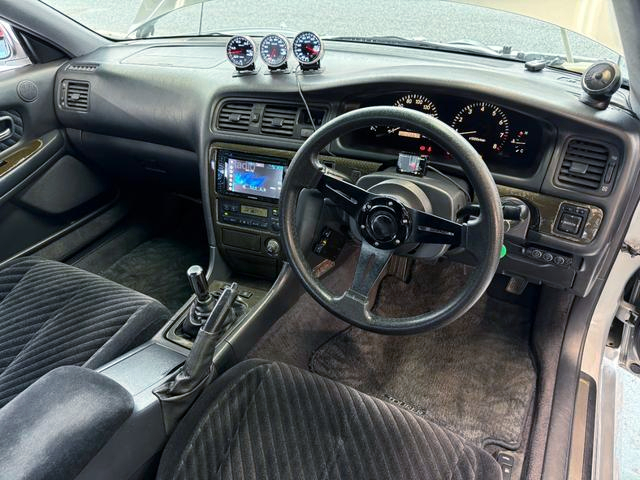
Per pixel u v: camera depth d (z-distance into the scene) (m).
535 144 1.28
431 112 1.37
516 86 1.26
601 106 1.17
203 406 1.05
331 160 1.42
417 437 1.04
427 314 1.03
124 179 2.21
